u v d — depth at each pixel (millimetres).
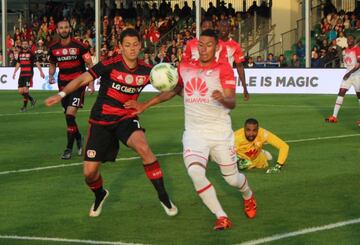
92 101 58969
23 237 18375
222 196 23109
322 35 80188
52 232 18906
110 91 20047
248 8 94875
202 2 100562
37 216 20703
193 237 18250
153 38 86125
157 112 50031
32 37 90438
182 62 19469
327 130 39469
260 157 27609
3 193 23875
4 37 78438
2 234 18734
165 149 33188
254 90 67688
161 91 19531
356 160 29672
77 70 32031
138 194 23531
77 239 18172
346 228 18922
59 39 31969
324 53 75062
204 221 19891
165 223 19719
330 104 54812
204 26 29109
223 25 31953
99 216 20641
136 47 19812
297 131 39000
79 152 31500
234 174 19328
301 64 77125
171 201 21922
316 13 88562
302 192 23547
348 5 93000
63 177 26609
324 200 22328
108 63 19938
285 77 66938
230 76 18672
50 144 35188
